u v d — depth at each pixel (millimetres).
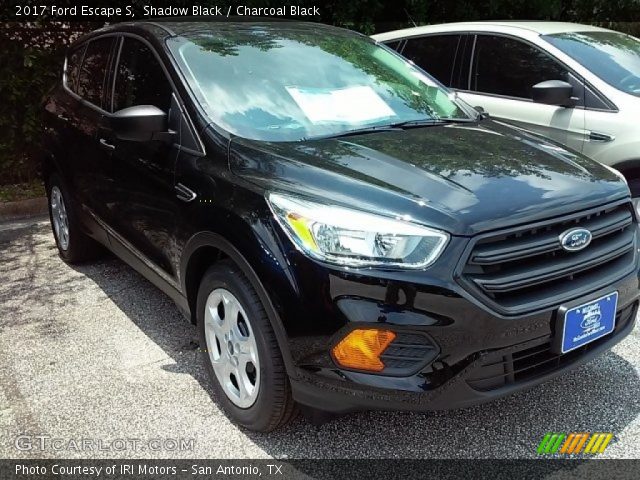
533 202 2471
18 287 4484
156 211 3279
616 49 5148
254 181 2676
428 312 2260
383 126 3270
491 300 2301
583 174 2807
